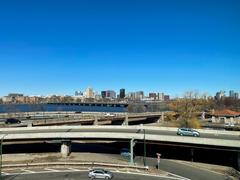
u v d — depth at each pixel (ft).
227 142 245.45
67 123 418.31
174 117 559.79
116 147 328.90
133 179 214.07
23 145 320.09
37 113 515.09
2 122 390.63
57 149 308.40
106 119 492.95
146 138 270.46
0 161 247.09
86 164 248.73
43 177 216.54
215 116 611.88
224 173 234.79
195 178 221.05
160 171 237.25
